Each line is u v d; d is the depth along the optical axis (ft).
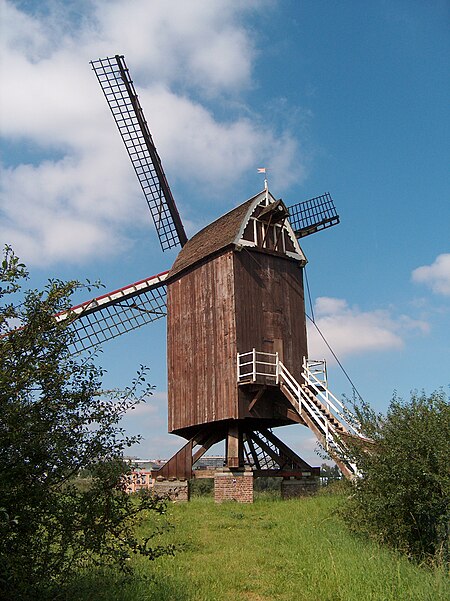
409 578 31.14
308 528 49.11
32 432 23.84
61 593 24.97
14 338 24.30
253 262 89.61
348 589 30.60
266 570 37.73
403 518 39.55
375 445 42.83
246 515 64.80
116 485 25.90
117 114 119.24
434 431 38.42
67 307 26.05
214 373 87.51
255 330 87.15
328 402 73.00
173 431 95.25
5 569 21.94
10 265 24.58
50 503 23.66
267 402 85.05
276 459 93.40
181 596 30.30
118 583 28.50
